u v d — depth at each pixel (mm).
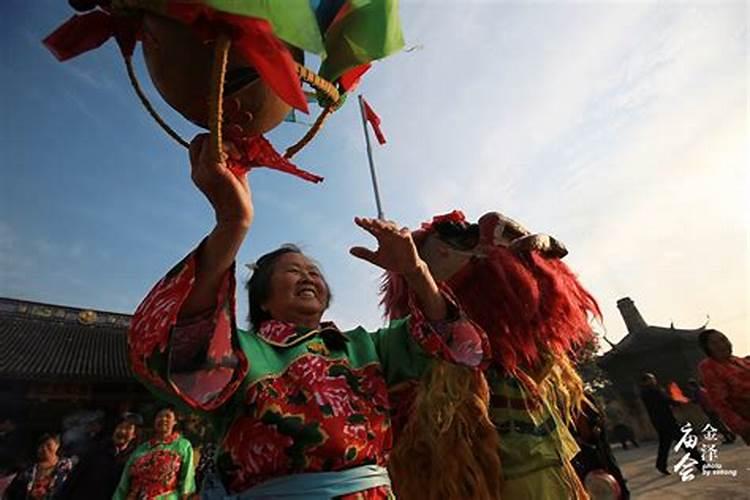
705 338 4832
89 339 19859
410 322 1664
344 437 1354
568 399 2555
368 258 1538
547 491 2104
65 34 1311
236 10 951
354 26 1412
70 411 17016
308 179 1293
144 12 1196
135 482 4594
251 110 1190
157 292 1176
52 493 6352
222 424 1423
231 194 1098
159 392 1232
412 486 2057
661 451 9922
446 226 2613
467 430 2066
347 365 1561
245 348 1419
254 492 1293
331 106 1396
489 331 2305
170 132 1312
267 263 1800
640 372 25078
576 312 2531
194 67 1140
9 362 16719
